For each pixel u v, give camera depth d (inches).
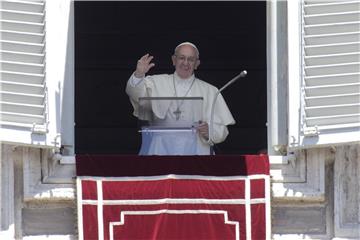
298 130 1475.1
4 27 1469.0
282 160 1494.8
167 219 1477.6
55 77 1472.7
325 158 1494.8
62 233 1482.5
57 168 1485.0
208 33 1950.1
